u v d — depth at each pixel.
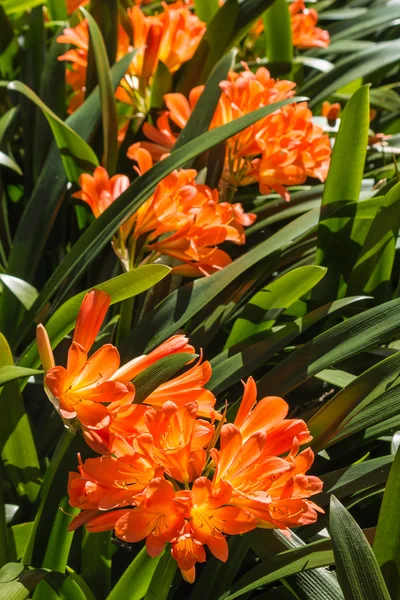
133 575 1.44
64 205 2.00
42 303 1.69
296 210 1.90
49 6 2.56
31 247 1.82
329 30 2.71
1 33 2.37
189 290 1.66
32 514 1.59
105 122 1.86
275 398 1.37
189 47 2.03
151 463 1.33
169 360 1.44
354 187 1.76
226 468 1.34
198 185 1.71
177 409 1.33
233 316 1.81
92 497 1.33
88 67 1.97
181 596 1.62
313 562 1.40
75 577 1.45
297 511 1.33
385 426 1.60
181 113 1.88
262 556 1.45
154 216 1.65
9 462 1.57
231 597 1.41
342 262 1.81
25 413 1.55
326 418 1.54
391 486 1.41
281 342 1.62
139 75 2.01
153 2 2.77
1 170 2.15
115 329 1.77
